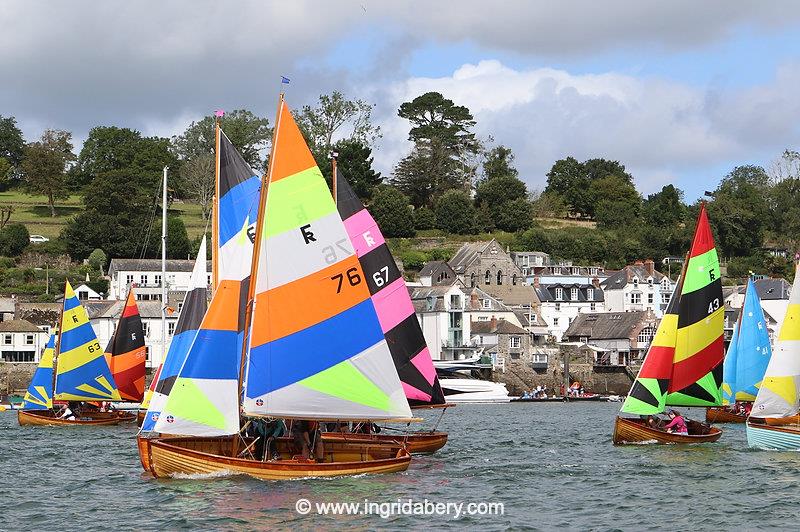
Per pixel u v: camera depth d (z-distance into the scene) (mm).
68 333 81875
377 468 46375
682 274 63344
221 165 48875
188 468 43969
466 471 52250
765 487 47250
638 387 63344
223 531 36438
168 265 181250
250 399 42812
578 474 51594
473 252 199375
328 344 44125
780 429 59531
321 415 44031
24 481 48719
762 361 87375
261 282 43281
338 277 44438
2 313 162000
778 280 191625
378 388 45062
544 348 167875
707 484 48250
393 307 59844
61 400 81812
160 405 49812
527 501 43688
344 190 59750
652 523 39500
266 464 44031
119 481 47906
